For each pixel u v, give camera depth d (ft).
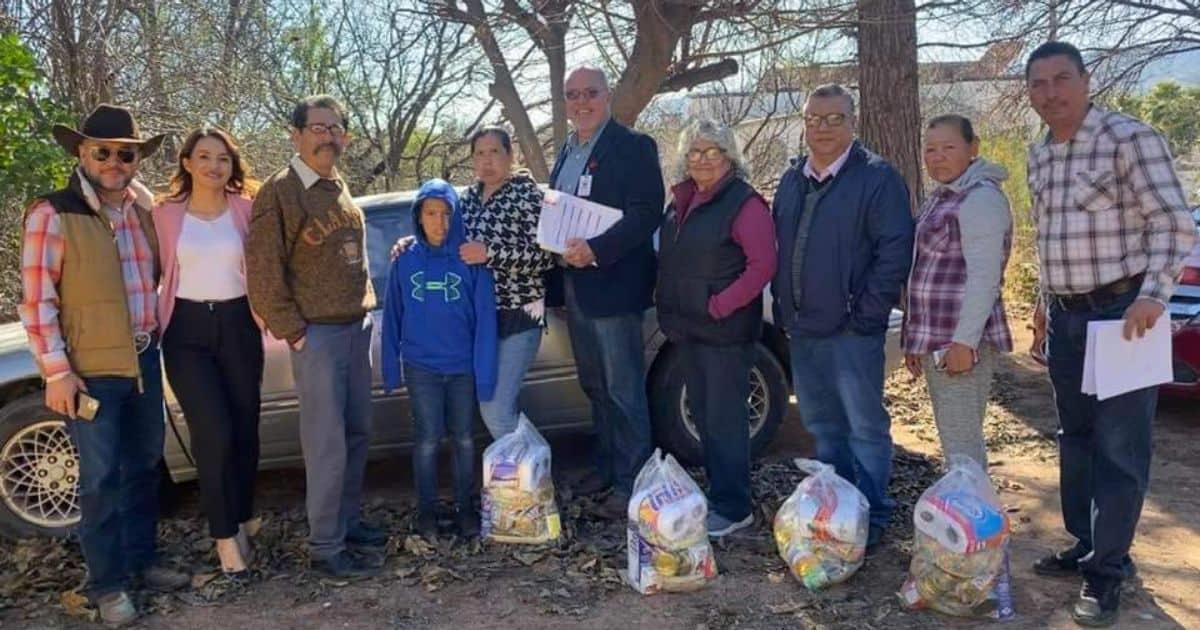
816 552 12.69
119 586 12.62
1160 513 15.19
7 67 23.54
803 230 13.34
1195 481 16.56
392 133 53.31
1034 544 14.11
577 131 14.82
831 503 12.76
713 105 41.83
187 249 12.78
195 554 14.61
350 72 50.98
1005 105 38.04
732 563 13.62
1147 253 11.27
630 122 30.48
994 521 11.68
